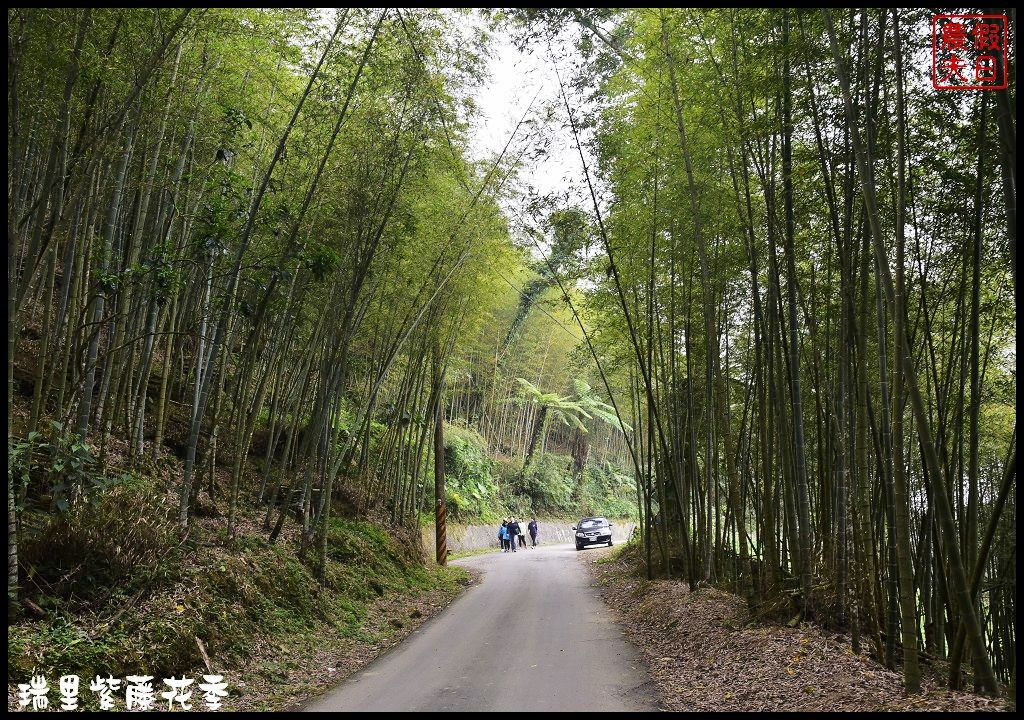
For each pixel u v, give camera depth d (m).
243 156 9.50
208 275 9.26
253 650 6.76
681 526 10.84
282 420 12.92
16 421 7.25
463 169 11.56
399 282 12.89
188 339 11.51
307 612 8.53
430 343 15.86
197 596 6.76
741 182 8.56
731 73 7.27
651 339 10.73
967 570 6.12
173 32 5.88
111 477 7.41
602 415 29.25
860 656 5.82
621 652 7.45
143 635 5.68
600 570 16.27
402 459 17.39
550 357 30.83
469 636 8.73
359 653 7.93
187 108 7.57
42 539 5.89
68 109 5.59
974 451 5.99
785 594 7.14
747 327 11.22
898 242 4.83
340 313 10.97
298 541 10.36
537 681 6.23
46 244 5.78
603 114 9.61
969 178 5.86
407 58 8.76
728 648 6.68
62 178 5.67
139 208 7.98
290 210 8.56
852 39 5.70
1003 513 8.45
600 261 11.70
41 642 4.95
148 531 6.62
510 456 32.88
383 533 14.20
